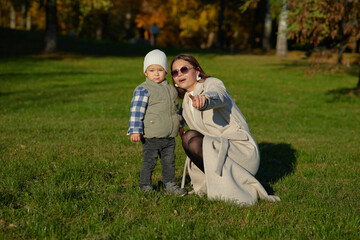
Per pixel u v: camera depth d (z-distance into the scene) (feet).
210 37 154.40
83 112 34.81
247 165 11.97
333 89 56.39
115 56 88.28
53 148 19.61
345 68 76.43
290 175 16.40
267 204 11.82
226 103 11.24
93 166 15.99
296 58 98.84
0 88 46.60
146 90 12.35
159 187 13.91
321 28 38.63
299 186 14.29
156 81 12.57
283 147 22.93
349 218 10.81
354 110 43.34
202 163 12.05
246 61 88.02
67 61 75.87
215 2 130.52
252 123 33.81
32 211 10.77
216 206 11.37
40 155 18.02
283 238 9.55
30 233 9.53
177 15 145.89
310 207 11.75
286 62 87.04
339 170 17.24
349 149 22.86
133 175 14.99
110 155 18.61
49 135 23.73
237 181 11.66
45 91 45.91
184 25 140.97
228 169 11.50
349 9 37.24
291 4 39.70
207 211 11.21
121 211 10.96
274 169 17.71
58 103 38.60
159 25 155.43
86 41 108.68
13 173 14.34
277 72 71.15
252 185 11.96
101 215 10.57
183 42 180.96
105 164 16.57
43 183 13.55
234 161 11.82
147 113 12.39
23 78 54.90
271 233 9.85
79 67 69.10
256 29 158.40
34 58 76.64
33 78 55.42
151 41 142.92
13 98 40.47
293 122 35.53
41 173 15.01
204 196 12.57
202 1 130.41
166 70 12.64
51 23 84.23
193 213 11.12
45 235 9.44
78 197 12.06
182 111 13.02
